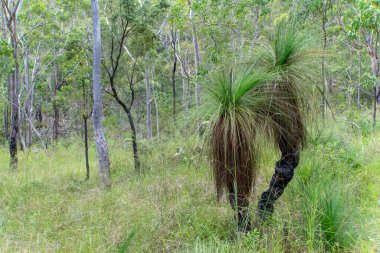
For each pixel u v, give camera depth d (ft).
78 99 46.26
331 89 18.85
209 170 14.02
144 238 14.89
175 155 24.77
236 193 12.55
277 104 13.08
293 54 13.70
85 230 17.25
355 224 13.38
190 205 16.72
